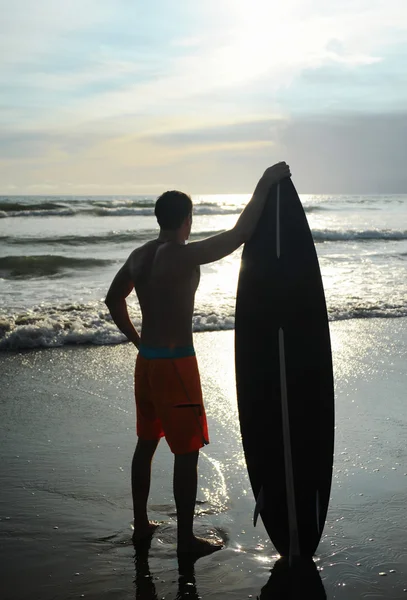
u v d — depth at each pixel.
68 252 15.23
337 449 3.36
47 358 5.48
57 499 2.84
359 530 2.52
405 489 2.89
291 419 2.42
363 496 2.81
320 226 25.77
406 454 3.31
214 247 2.39
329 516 2.63
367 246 17.19
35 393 4.46
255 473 2.44
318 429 2.42
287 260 2.48
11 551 2.38
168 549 2.42
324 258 13.88
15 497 2.84
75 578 2.20
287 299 2.46
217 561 2.33
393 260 13.59
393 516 2.63
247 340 2.48
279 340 2.45
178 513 2.40
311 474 2.40
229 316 7.23
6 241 17.42
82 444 3.50
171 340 2.38
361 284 9.85
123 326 2.71
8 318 6.68
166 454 3.42
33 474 3.10
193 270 2.42
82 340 6.12
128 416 4.00
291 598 2.07
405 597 2.06
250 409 2.46
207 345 6.01
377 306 7.87
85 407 4.16
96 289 9.49
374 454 3.30
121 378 4.89
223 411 4.07
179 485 2.39
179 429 2.37
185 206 2.46
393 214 36.50
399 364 5.23
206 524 2.62
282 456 2.41
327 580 2.17
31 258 13.03
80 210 28.48
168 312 2.38
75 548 2.42
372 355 5.54
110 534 2.54
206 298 8.58
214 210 33.34
